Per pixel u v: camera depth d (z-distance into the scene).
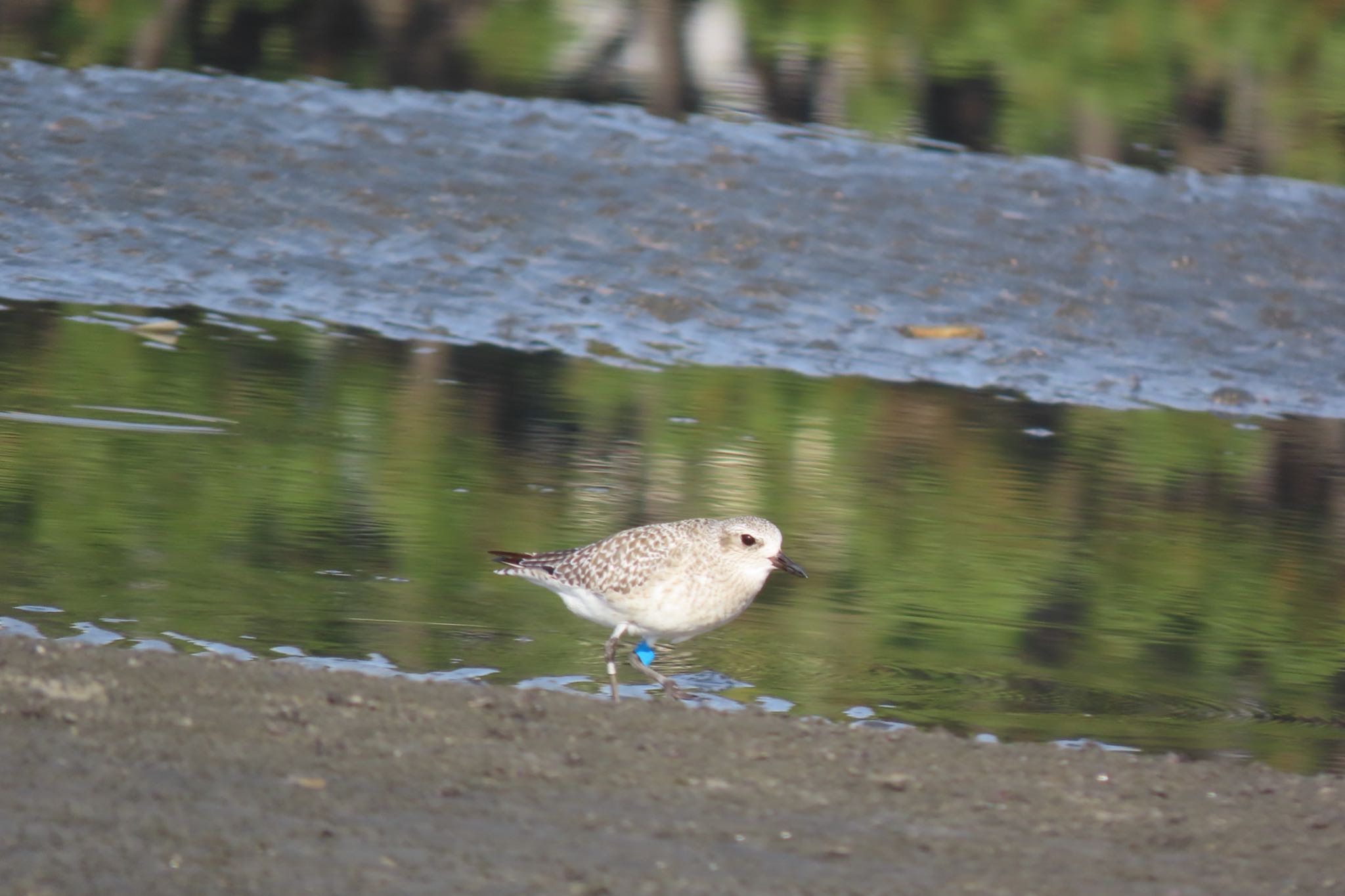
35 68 25.80
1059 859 7.99
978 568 14.01
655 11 36.56
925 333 20.89
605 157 24.11
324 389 17.78
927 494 16.00
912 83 33.12
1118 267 22.61
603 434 17.05
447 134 24.47
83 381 17.19
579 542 13.77
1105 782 9.13
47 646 9.53
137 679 9.24
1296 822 8.68
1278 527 15.79
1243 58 38.69
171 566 12.55
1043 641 12.51
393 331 19.98
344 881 7.10
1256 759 10.35
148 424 16.08
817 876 7.57
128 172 22.67
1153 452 17.95
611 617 11.00
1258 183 26.39
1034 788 8.96
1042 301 21.80
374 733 8.89
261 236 21.81
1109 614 13.14
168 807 7.68
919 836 8.16
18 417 15.88
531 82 29.55
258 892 6.93
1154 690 11.60
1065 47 37.84
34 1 30.03
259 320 19.94
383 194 22.72
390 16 32.81
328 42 30.75
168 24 30.14
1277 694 11.66
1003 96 32.81
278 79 27.16
